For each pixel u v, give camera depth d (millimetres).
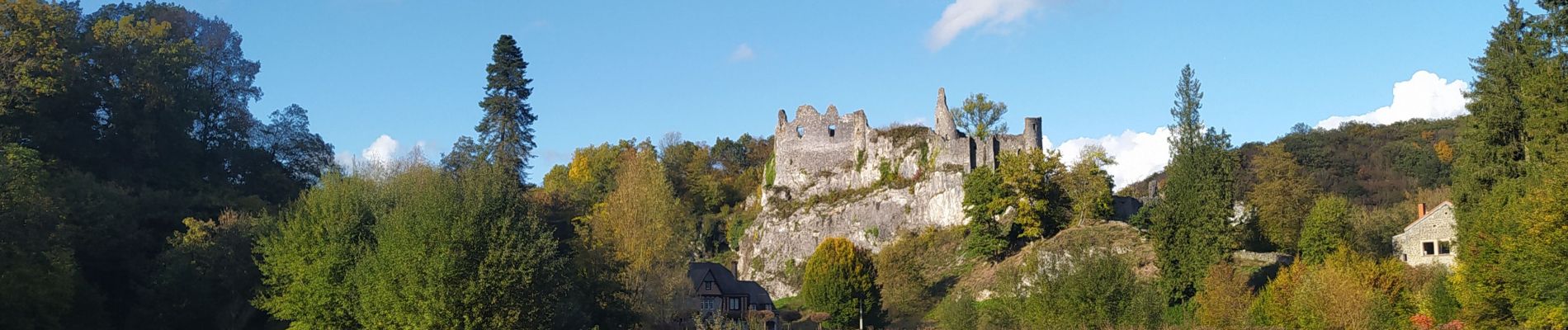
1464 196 57531
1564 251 46156
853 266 84250
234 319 58219
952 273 93500
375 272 45094
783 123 121625
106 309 59375
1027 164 93312
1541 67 52938
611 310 54188
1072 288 48125
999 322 56219
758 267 112062
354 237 50594
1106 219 93688
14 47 69438
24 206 49312
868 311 83438
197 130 87625
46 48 70250
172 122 79625
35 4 70812
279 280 51531
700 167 139875
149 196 69438
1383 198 132625
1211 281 64500
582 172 137500
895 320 86750
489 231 45688
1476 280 53125
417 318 42844
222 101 91312
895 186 108500
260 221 62062
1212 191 72250
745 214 123625
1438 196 103250
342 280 48562
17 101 68062
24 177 51188
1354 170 147875
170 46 83312
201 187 77562
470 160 84250
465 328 43062
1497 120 55656
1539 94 52281
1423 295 60188
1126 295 48344
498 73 86375
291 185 87438
